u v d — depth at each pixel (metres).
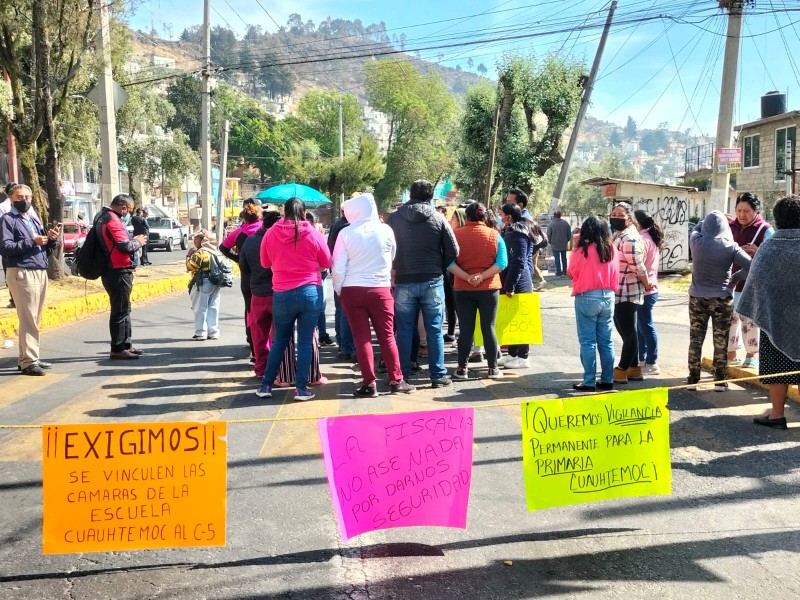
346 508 3.48
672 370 7.75
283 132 91.00
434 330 6.80
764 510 4.17
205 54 23.66
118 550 3.30
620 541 3.77
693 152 42.06
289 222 6.09
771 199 28.69
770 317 5.44
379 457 3.53
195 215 44.47
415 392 6.69
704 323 6.79
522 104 29.09
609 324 6.68
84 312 11.74
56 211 14.59
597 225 6.53
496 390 6.81
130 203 8.08
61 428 3.22
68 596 3.16
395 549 3.66
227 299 14.64
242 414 5.86
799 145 27.23
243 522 3.92
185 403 6.21
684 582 3.35
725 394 6.65
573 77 28.62
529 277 7.99
